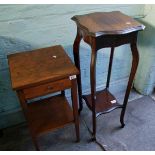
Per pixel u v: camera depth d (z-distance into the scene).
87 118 1.62
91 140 1.43
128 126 1.53
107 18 1.10
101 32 0.95
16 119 1.58
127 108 1.69
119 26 1.01
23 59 1.12
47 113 1.32
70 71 1.01
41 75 0.99
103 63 1.64
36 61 1.10
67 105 1.38
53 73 1.00
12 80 0.96
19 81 0.95
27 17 1.19
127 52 1.67
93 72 1.08
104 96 1.51
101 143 1.41
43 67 1.05
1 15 1.13
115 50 1.60
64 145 1.41
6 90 1.41
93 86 1.14
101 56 1.58
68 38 1.38
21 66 1.06
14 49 1.28
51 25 1.28
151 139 1.43
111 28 0.99
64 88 1.05
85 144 1.41
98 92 1.56
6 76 1.35
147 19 1.47
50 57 1.13
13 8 1.13
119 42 1.03
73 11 1.29
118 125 1.54
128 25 1.02
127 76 1.84
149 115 1.62
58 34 1.34
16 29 1.21
